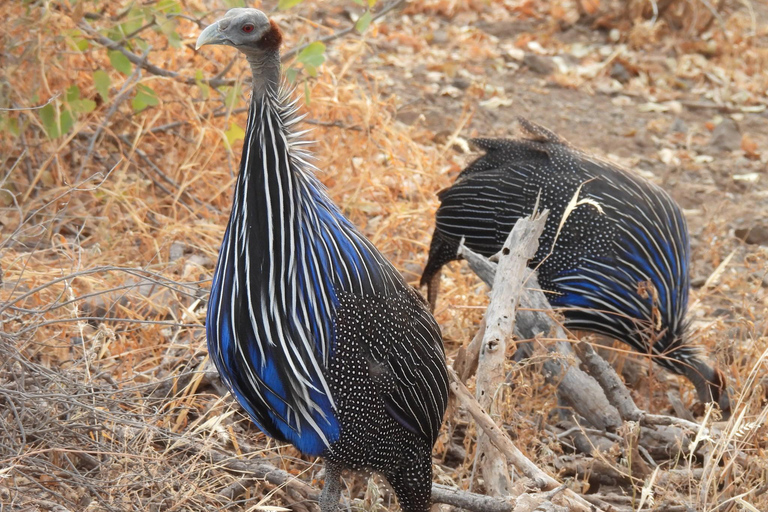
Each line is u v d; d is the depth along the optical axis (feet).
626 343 14.46
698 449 13.66
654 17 29.30
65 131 16.33
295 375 9.70
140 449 11.70
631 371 15.88
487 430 11.24
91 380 12.16
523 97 26.08
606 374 13.78
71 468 11.21
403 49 27.30
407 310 10.50
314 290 9.66
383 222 18.35
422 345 10.55
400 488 10.96
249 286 9.54
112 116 18.33
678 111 26.50
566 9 30.81
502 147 15.44
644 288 13.94
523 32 29.76
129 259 16.37
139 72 17.61
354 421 10.11
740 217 21.58
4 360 11.50
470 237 15.06
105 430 11.63
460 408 13.47
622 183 14.55
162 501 10.85
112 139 18.45
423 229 18.75
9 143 16.40
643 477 12.84
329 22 26.96
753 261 19.98
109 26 17.67
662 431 13.83
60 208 16.79
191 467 11.07
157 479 10.82
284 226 9.49
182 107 18.92
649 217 14.24
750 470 12.24
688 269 14.87
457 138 22.84
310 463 12.71
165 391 13.29
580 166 14.65
